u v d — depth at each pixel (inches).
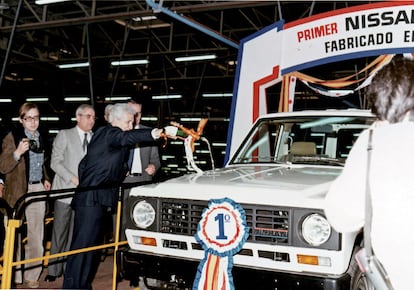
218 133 1114.1
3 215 184.2
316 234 119.8
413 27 232.7
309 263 120.5
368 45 243.6
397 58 71.7
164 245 141.1
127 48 834.2
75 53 810.8
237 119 283.1
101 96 1019.3
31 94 1093.1
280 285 122.0
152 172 223.6
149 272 140.6
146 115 1161.4
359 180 68.3
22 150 171.5
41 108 1210.0
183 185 141.4
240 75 284.4
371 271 66.7
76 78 898.7
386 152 66.8
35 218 185.6
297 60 264.7
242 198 129.6
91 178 164.6
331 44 253.9
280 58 270.4
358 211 69.1
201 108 1141.1
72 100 1040.8
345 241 117.3
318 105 710.5
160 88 1039.0
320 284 117.5
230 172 160.7
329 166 167.9
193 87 1019.9
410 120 68.7
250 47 282.0
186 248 137.3
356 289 122.4
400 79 68.4
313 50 259.4
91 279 199.6
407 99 67.9
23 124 185.0
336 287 116.2
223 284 127.3
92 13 543.2
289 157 179.0
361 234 127.6
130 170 219.0
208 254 130.8
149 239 142.9
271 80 274.1
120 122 168.4
